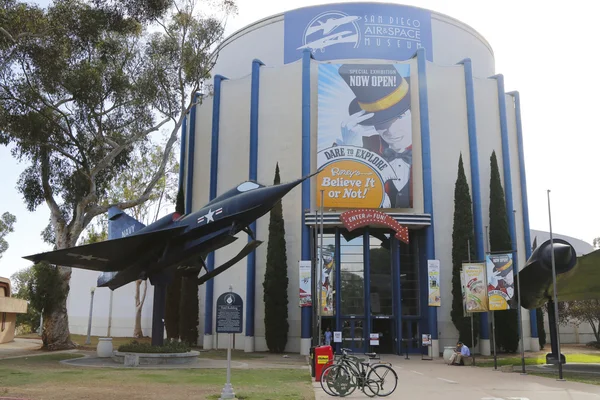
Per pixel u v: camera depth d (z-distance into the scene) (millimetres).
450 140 37906
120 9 31438
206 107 42031
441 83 38656
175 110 33969
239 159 39156
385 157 36031
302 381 17500
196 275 25891
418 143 37000
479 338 33969
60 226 31547
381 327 36812
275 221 35406
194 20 33750
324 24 41094
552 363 24219
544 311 43812
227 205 20594
